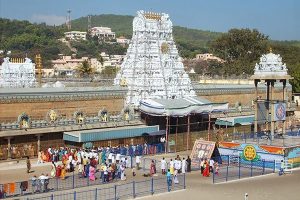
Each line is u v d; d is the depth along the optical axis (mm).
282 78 68188
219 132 82062
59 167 49344
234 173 55062
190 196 41938
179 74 82438
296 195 43406
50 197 39719
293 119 102375
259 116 69625
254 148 60812
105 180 48281
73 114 66750
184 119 76875
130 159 57344
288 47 190625
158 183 47500
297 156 59750
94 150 59219
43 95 63844
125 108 72562
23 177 49531
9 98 60281
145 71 77375
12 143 59000
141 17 78812
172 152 71188
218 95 92062
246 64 159750
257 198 41750
